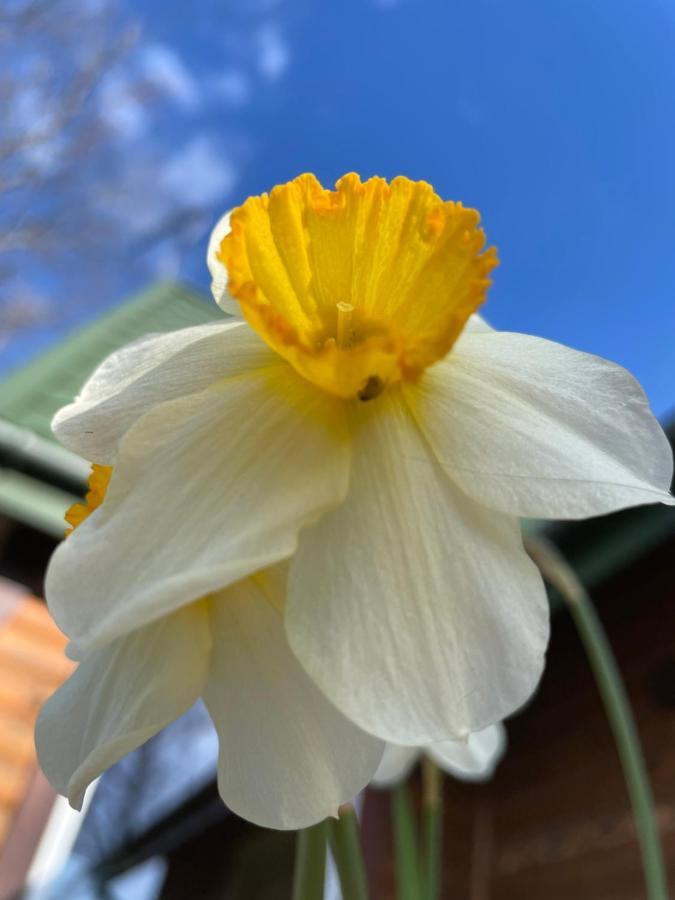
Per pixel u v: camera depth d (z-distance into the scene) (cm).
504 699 8
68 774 9
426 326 10
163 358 10
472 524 9
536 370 10
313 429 9
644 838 16
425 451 9
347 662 8
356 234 11
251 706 9
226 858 79
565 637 56
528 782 54
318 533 8
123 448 9
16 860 40
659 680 47
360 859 10
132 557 8
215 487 8
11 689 43
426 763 17
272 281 10
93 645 7
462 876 56
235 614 9
